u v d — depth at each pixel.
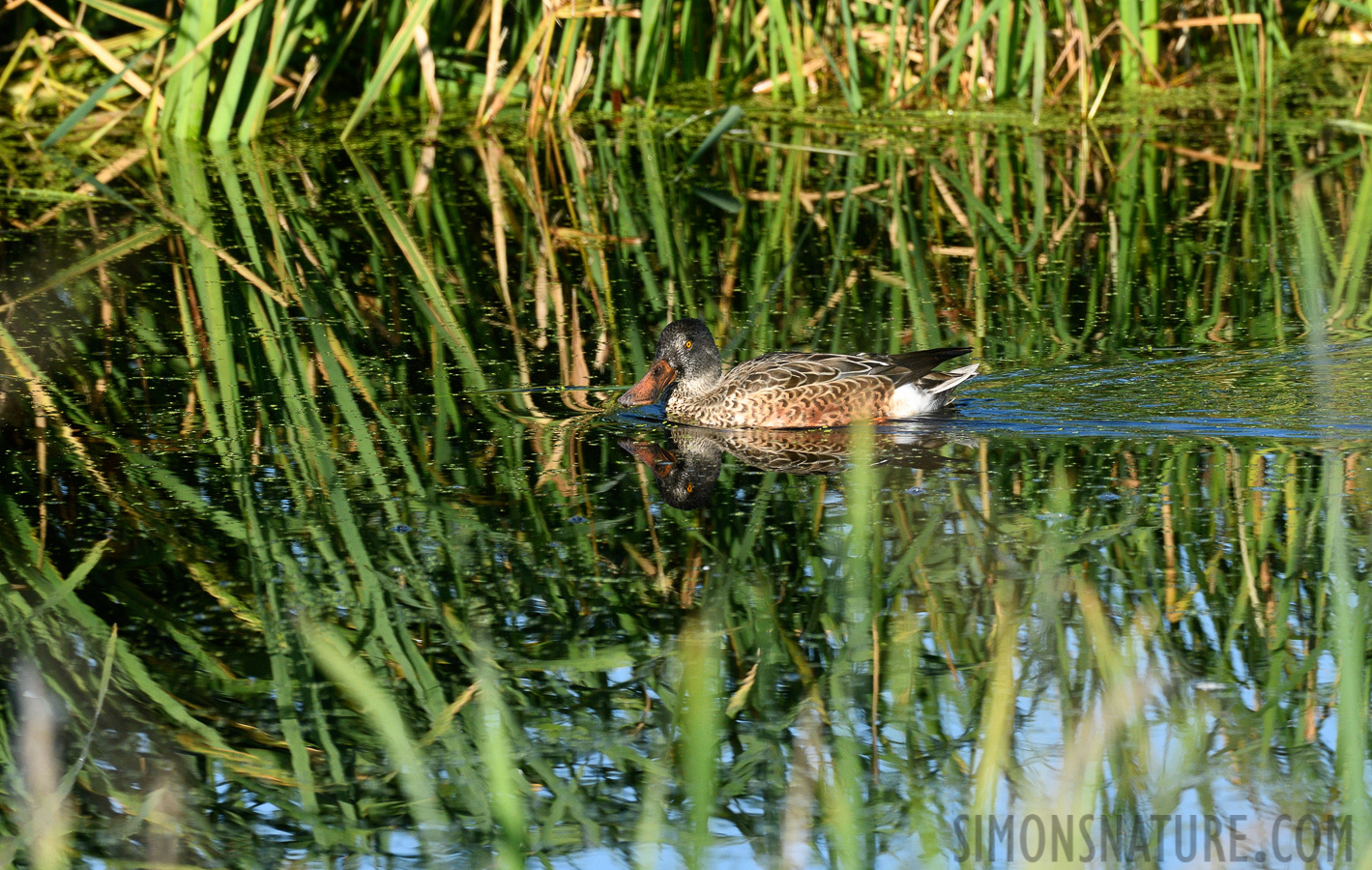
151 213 20.20
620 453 12.35
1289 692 8.18
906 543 10.22
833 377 13.16
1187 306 15.62
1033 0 23.59
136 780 7.86
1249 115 24.59
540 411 13.43
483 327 15.77
